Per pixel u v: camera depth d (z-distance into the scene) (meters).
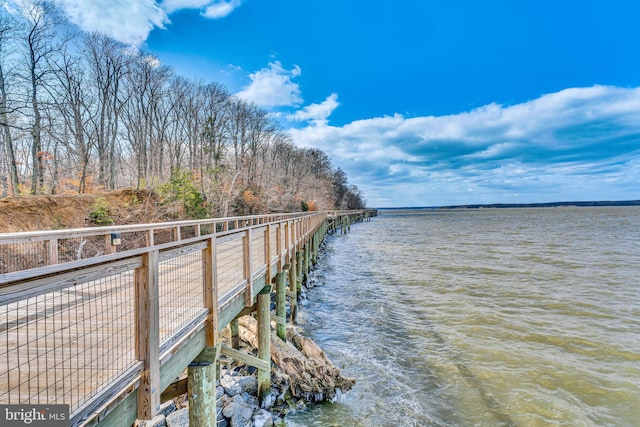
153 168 23.86
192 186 20.05
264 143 43.09
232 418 4.71
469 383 6.25
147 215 16.66
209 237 3.22
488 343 7.99
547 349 7.63
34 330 2.68
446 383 6.25
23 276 1.36
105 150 22.81
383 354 7.45
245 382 5.52
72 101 20.33
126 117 25.64
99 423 1.84
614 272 15.80
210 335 3.27
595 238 30.39
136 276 2.19
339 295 12.48
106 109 24.00
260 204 32.34
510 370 6.71
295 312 9.62
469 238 32.50
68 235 3.12
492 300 11.55
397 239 33.06
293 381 5.63
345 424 5.04
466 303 11.22
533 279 14.63
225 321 3.82
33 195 14.26
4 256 7.90
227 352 4.78
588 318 9.65
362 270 17.39
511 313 10.16
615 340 8.06
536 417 5.28
